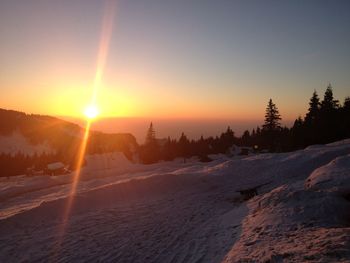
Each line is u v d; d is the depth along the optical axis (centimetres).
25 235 1686
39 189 4106
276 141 7200
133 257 1320
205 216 1945
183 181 3056
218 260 1140
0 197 3597
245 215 1708
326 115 6128
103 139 14825
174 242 1462
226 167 3959
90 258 1341
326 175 1995
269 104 7262
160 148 9800
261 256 1014
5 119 17400
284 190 1869
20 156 10925
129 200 2434
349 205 1455
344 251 884
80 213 2078
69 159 10825
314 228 1220
